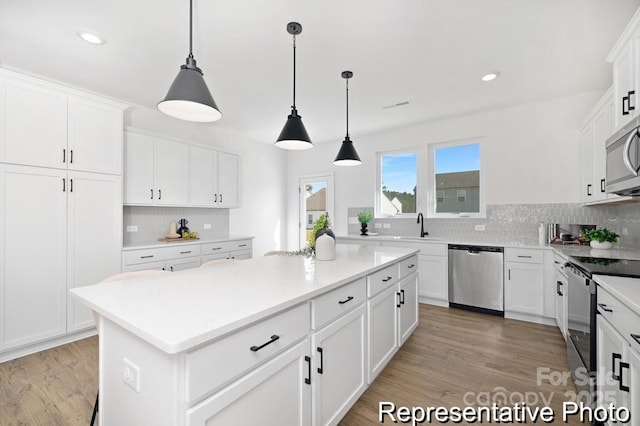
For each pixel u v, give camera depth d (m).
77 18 2.05
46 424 1.71
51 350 2.64
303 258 2.34
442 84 3.12
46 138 2.64
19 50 2.46
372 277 2.00
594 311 1.62
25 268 2.53
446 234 4.30
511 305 3.37
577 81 3.08
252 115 4.13
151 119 3.96
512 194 3.81
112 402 1.17
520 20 2.09
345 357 1.70
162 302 1.20
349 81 3.05
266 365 1.14
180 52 2.50
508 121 3.84
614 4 1.92
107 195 3.04
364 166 5.13
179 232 4.13
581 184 3.30
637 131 1.65
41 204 2.61
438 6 1.94
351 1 1.89
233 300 1.22
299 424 1.33
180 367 0.87
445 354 2.52
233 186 4.68
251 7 1.94
